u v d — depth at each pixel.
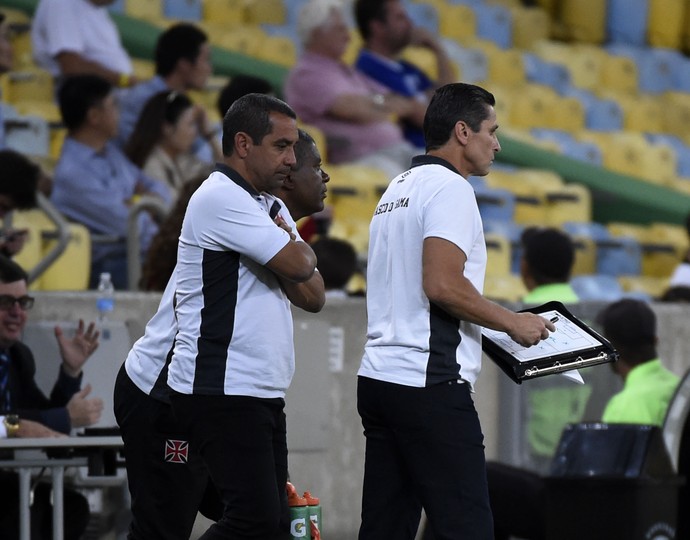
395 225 14.91
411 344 14.63
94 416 17.78
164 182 26.11
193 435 14.36
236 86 24.23
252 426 14.16
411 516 15.45
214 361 14.16
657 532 18.19
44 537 17.97
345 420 21.64
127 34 36.31
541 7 47.91
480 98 15.04
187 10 39.94
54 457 17.78
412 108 31.69
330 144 31.53
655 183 40.97
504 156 38.75
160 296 20.31
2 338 17.72
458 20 44.62
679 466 19.39
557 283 22.97
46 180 25.89
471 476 14.62
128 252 23.11
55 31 29.80
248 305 14.21
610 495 18.09
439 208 14.49
